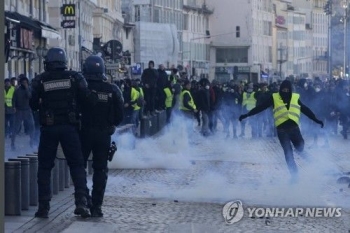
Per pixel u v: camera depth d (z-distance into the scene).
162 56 123.88
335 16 174.50
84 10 117.25
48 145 20.55
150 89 59.78
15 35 73.00
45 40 90.69
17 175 20.94
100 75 21.00
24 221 20.12
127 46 157.25
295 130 28.08
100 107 20.95
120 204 23.28
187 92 53.50
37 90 20.44
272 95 28.41
